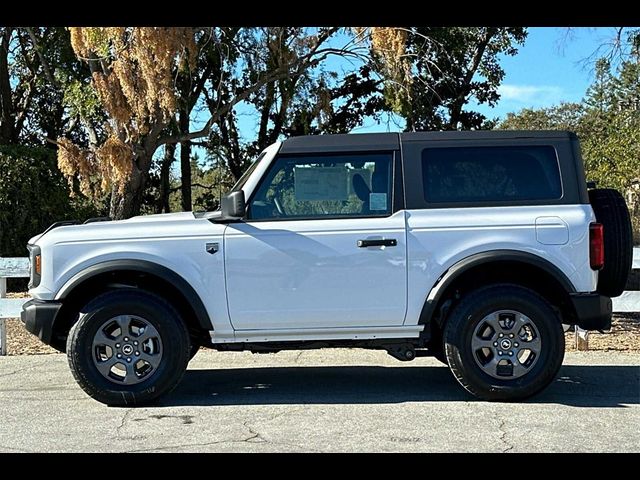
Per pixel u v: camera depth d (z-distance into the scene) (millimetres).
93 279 6582
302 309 6488
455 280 6594
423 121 16984
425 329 6590
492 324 6457
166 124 13047
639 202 15734
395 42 12914
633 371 7934
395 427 5840
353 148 6648
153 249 6469
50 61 16594
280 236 6480
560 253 6465
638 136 15477
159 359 6461
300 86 15625
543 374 6445
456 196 6602
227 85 17859
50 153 16531
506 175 6648
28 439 5605
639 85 18016
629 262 6680
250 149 20344
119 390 6418
